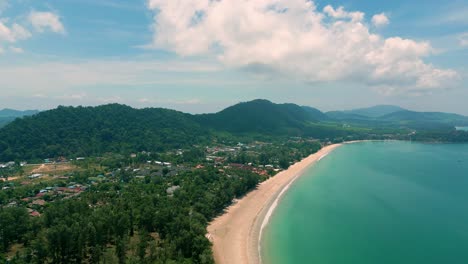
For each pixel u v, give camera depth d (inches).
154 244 4635.8
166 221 5383.9
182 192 7224.4
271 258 5088.6
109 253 4215.1
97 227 4682.6
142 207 5900.6
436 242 5693.9
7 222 4864.7
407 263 4950.8
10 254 4584.2
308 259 5068.9
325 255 5206.7
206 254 4559.5
